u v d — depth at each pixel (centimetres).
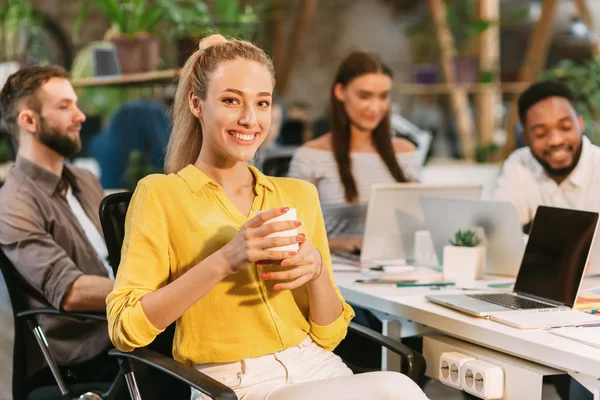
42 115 249
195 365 182
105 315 224
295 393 170
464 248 244
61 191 256
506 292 224
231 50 184
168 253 182
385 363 225
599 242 226
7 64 477
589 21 578
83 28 738
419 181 333
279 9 643
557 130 265
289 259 169
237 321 180
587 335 177
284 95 642
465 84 580
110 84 397
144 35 385
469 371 189
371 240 268
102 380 244
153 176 185
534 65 585
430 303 212
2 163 490
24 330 235
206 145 188
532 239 221
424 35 772
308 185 201
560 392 178
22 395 234
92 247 256
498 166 560
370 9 844
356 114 307
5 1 617
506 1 831
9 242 237
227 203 186
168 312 169
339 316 193
